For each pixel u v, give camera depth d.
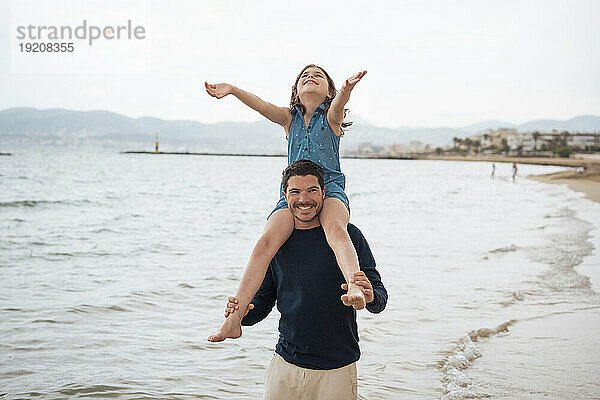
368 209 21.17
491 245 11.59
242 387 4.30
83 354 4.91
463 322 5.97
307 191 2.61
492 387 4.29
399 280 8.08
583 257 10.09
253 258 2.61
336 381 2.62
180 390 4.19
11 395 3.99
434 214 19.12
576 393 4.19
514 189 38.28
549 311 6.48
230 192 32.75
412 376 4.50
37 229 14.76
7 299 6.80
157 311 6.41
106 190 32.34
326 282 2.59
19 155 125.69
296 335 2.64
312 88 3.05
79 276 8.39
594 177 57.03
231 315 2.51
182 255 10.55
